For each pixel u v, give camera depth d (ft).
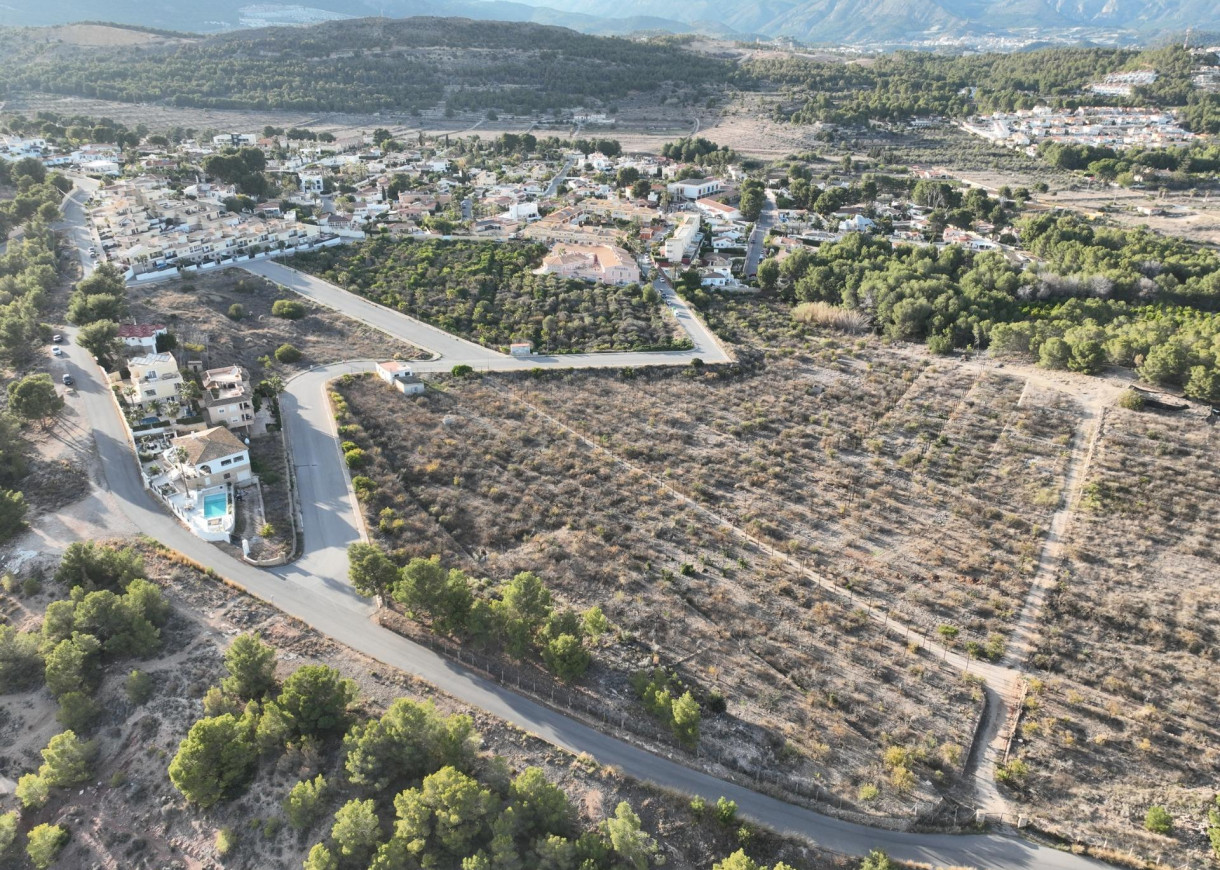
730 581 286.66
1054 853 200.44
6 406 352.08
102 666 233.96
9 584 261.24
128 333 398.62
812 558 301.22
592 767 209.56
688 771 212.64
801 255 580.30
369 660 237.86
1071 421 375.86
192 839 197.16
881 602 279.90
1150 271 569.23
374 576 251.60
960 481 345.72
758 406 411.34
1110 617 269.44
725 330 497.87
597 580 280.51
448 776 187.93
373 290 521.65
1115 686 245.24
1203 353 387.96
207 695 217.97
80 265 527.81
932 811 207.10
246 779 204.85
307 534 293.84
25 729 224.94
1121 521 310.86
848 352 474.08
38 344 416.26
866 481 350.02
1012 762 220.84
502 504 321.93
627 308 515.09
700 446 376.07
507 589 244.22
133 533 287.07
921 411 402.31
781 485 345.31
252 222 600.39
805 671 247.70
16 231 588.09
